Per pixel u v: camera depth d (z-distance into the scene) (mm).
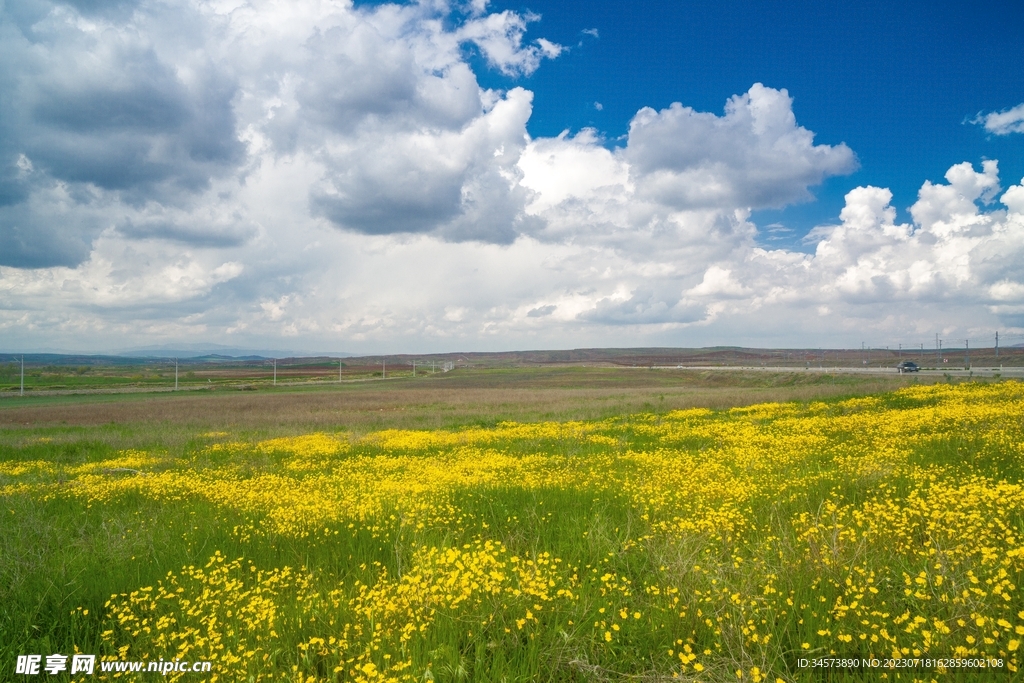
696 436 18188
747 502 8555
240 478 14516
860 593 4898
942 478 9086
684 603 5109
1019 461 10094
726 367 126500
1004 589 4754
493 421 29641
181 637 5016
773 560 5930
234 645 5105
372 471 14812
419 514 8547
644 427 22156
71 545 8352
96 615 5953
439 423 29312
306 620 5426
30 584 6543
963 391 24156
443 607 5242
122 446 23672
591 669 4391
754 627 4520
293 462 17000
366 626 5113
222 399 59625
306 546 7754
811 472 10586
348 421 33219
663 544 6578
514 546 7359
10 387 88812
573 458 14531
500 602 5312
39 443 24984
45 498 12055
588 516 8297
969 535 5633
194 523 9234
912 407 21906
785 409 25500
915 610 4809
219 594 5852
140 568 7020
